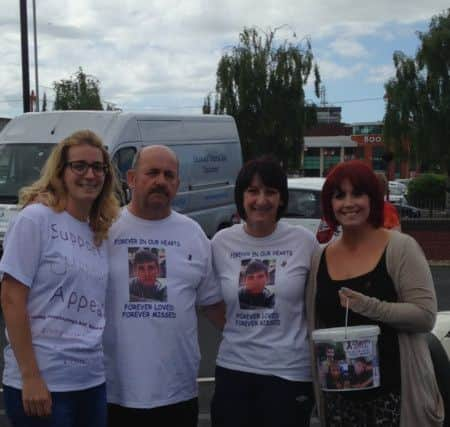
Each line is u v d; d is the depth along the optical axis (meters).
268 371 3.30
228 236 3.46
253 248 3.41
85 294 2.97
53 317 2.90
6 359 3.01
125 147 10.94
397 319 2.97
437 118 29.17
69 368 2.91
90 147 3.04
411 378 3.02
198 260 3.36
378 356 3.01
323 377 3.02
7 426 5.14
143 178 3.27
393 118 30.23
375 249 3.15
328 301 3.16
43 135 11.01
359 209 3.13
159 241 3.30
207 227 13.05
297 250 3.38
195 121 12.88
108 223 3.16
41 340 2.89
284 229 3.42
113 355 3.25
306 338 3.35
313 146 79.88
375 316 3.00
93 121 10.95
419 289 3.01
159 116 11.86
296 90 31.03
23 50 18.00
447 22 29.36
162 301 3.25
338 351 2.95
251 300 3.34
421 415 3.02
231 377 3.38
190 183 12.54
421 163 31.00
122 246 3.27
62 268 2.91
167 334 3.24
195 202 12.68
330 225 3.30
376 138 74.88
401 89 29.94
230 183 13.76
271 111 30.91
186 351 3.32
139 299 3.23
